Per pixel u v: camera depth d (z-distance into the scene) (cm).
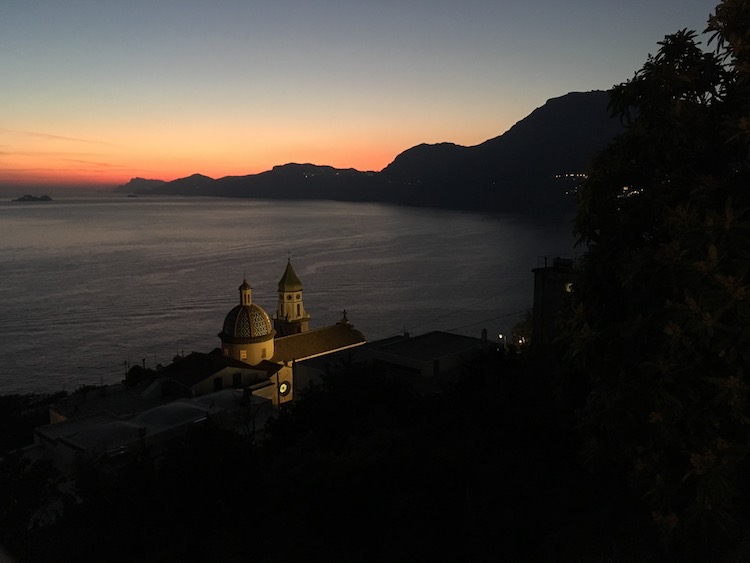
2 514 1759
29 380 9369
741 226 825
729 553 949
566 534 1127
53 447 3719
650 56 1101
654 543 1028
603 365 996
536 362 1747
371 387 2258
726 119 997
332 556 1273
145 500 1484
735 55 963
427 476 1343
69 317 13338
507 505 1215
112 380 9350
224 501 1447
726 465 838
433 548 1189
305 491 1340
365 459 1398
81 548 1463
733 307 800
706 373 873
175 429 3691
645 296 931
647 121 1068
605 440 1046
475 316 12825
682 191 1005
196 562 1355
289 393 5803
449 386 2170
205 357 5581
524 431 1552
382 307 13975
